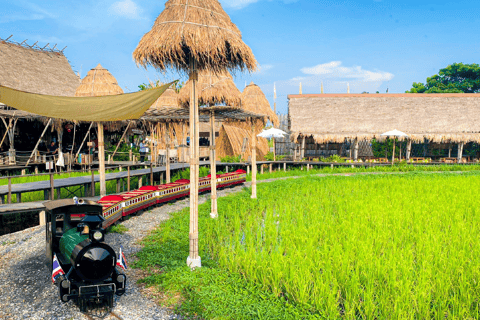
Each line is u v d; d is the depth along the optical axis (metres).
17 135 29.25
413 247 9.63
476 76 59.84
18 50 35.81
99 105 9.48
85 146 32.16
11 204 13.77
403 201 15.69
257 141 37.34
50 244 8.38
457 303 6.53
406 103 36.84
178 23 9.27
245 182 26.33
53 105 9.34
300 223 12.26
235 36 10.03
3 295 8.05
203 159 34.84
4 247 11.43
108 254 7.07
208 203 17.36
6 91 8.38
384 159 35.78
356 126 34.62
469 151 37.19
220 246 10.39
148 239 11.91
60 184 16.70
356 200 16.22
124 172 22.30
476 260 8.27
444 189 19.08
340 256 8.30
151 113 16.53
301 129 34.38
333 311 6.50
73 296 6.96
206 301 7.35
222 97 15.41
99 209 8.43
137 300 7.70
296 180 25.75
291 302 7.19
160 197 17.19
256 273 8.24
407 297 6.62
